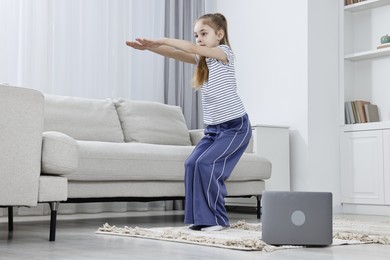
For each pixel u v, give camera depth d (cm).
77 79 470
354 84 535
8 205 246
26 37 438
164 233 276
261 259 200
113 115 424
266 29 531
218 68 315
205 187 305
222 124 316
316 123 501
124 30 500
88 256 207
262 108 531
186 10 545
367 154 493
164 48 322
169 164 370
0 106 243
